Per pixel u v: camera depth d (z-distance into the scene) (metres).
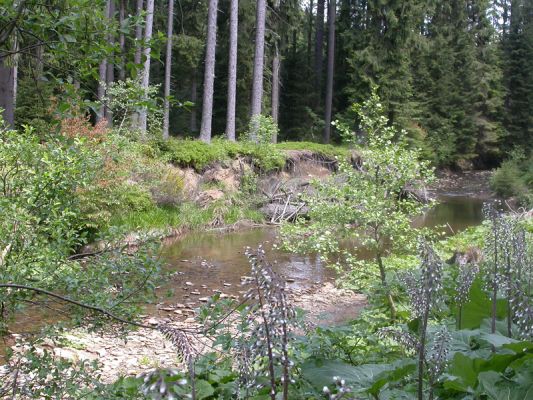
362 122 8.43
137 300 4.04
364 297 10.58
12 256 4.30
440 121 39.09
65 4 3.25
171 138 20.38
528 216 13.74
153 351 7.21
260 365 2.53
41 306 4.09
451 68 40.91
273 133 24.88
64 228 4.69
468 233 14.29
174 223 16.88
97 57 3.35
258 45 25.44
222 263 13.34
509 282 3.79
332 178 8.38
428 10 34.22
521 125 44.31
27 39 3.50
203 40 32.50
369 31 31.78
